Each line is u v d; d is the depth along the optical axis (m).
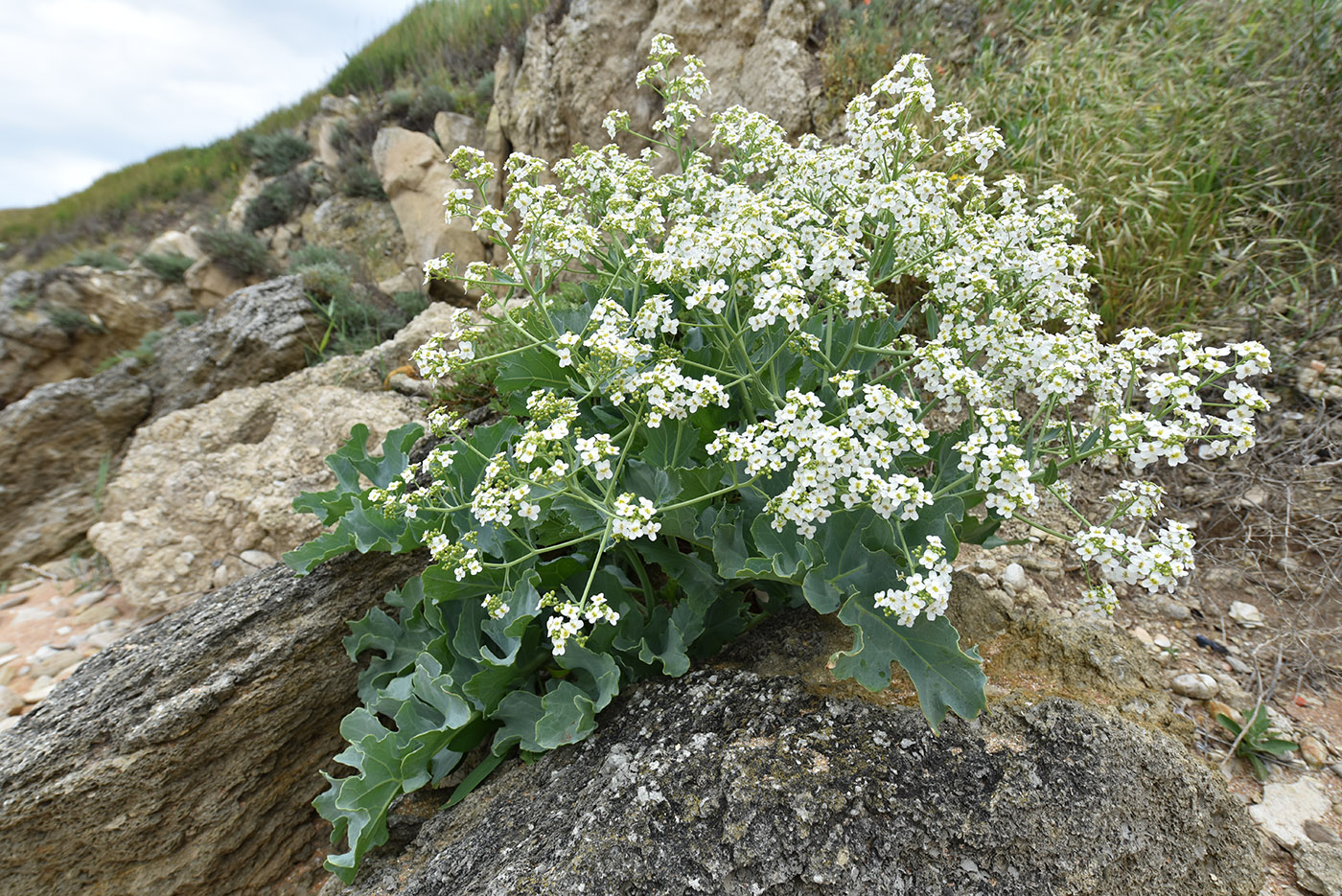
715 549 2.37
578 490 2.32
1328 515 3.21
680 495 2.44
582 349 2.86
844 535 2.22
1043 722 2.10
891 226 2.61
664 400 2.29
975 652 1.99
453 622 2.85
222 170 14.66
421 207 8.87
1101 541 1.93
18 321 8.65
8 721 4.03
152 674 2.92
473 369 4.50
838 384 2.31
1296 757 2.58
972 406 2.21
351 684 3.26
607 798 2.06
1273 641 2.95
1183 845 1.98
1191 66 4.71
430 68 11.07
